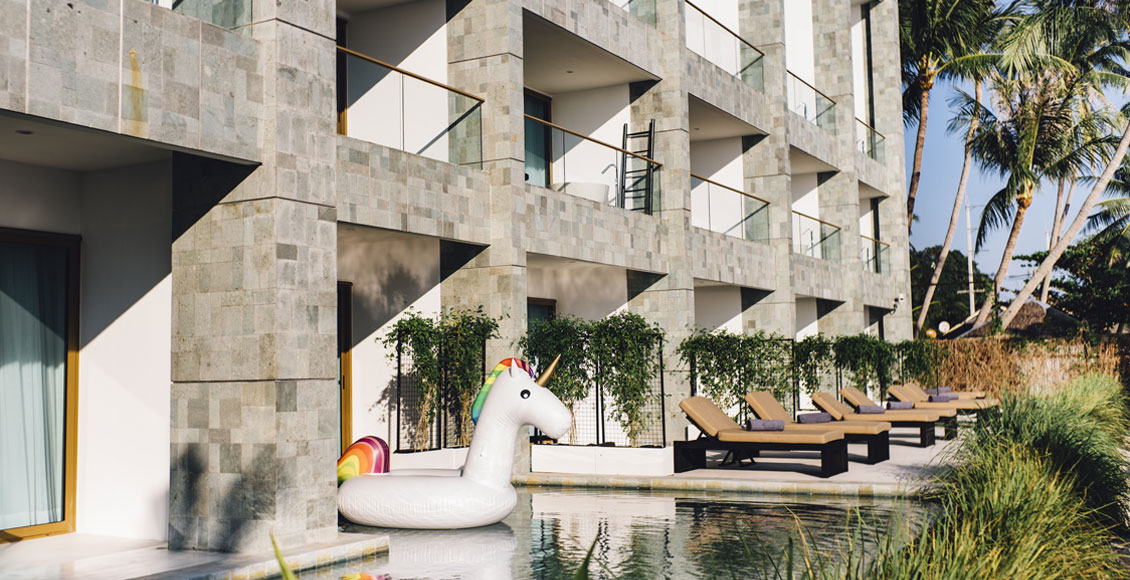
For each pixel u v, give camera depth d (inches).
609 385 449.4
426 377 387.5
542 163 531.5
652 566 234.8
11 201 275.6
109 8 221.1
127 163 281.4
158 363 276.1
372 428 422.9
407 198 364.2
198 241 263.3
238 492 253.1
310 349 259.9
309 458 258.1
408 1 428.8
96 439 287.3
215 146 243.0
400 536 286.7
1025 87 1026.1
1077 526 238.8
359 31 440.8
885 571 168.1
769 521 302.5
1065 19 992.9
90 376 289.1
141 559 247.9
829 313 829.8
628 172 532.7
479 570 234.8
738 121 637.3
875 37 981.2
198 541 259.3
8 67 201.5
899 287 952.9
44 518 284.7
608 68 521.7
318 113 268.2
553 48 485.4
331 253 269.1
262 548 248.4
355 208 338.6
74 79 213.5
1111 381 713.0
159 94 230.8
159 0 271.3
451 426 404.5
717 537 274.8
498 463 305.1
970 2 1024.2
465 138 416.2
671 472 427.2
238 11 262.1
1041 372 855.1
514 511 333.1
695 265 554.3
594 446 434.3
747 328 679.1
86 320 291.1
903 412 541.6
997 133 1058.1
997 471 254.1
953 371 893.2
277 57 256.1
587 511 331.6
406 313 407.2
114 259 286.2
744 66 672.4
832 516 309.6
